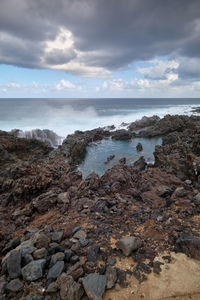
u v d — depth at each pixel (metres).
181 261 3.94
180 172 13.04
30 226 6.35
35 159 21.42
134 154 24.34
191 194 7.05
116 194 8.05
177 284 3.44
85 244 4.54
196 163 11.72
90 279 3.42
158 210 6.25
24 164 11.95
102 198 7.20
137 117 54.62
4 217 7.54
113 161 22.03
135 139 33.69
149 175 10.49
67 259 4.02
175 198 6.95
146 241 4.63
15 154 21.44
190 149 13.98
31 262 3.80
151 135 34.69
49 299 3.22
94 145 30.38
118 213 6.14
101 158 23.56
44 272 3.76
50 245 4.54
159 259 4.04
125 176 10.15
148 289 3.37
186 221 5.30
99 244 4.57
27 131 29.73
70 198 8.20
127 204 6.91
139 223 5.45
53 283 3.38
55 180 11.02
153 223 5.38
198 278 3.54
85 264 3.96
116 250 4.32
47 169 12.77
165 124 35.81
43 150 24.31
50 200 7.78
